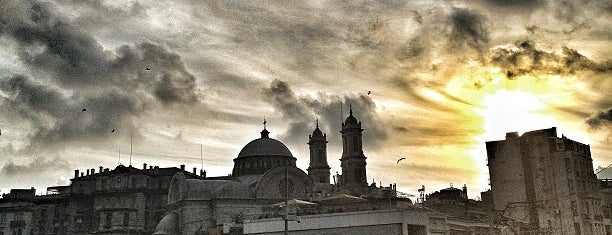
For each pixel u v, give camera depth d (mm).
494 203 131250
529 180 128250
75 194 156375
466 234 102500
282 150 143500
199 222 122375
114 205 145000
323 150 161375
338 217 89688
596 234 123688
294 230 92062
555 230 122562
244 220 99500
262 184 126375
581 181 125625
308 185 130375
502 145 133875
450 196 128500
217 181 130750
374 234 87000
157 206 147875
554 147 127750
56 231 156125
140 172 149250
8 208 157500
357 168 153875
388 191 111812
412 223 87438
